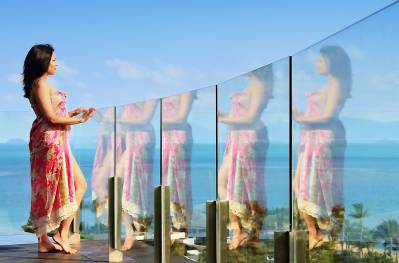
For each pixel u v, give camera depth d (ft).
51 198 20.79
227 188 13.97
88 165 23.08
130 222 19.77
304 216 10.68
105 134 21.71
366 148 8.56
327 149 9.78
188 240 15.92
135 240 19.39
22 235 24.32
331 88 9.61
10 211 24.30
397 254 7.83
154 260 17.16
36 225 21.09
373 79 8.32
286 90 11.23
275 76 11.66
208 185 14.90
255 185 12.61
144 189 18.71
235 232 13.69
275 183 11.72
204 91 15.08
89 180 23.06
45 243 21.52
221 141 14.26
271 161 11.85
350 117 9.01
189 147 15.83
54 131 20.74
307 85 10.43
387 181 8.02
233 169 13.65
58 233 21.35
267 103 12.01
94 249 21.67
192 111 15.69
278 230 11.59
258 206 12.46
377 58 8.21
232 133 13.67
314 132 10.19
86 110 21.20
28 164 24.47
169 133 17.04
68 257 20.36
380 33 8.12
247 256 13.08
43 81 20.49
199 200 15.35
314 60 10.16
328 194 9.81
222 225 13.98
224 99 14.08
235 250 13.73
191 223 15.72
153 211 17.99
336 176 9.53
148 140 18.42
